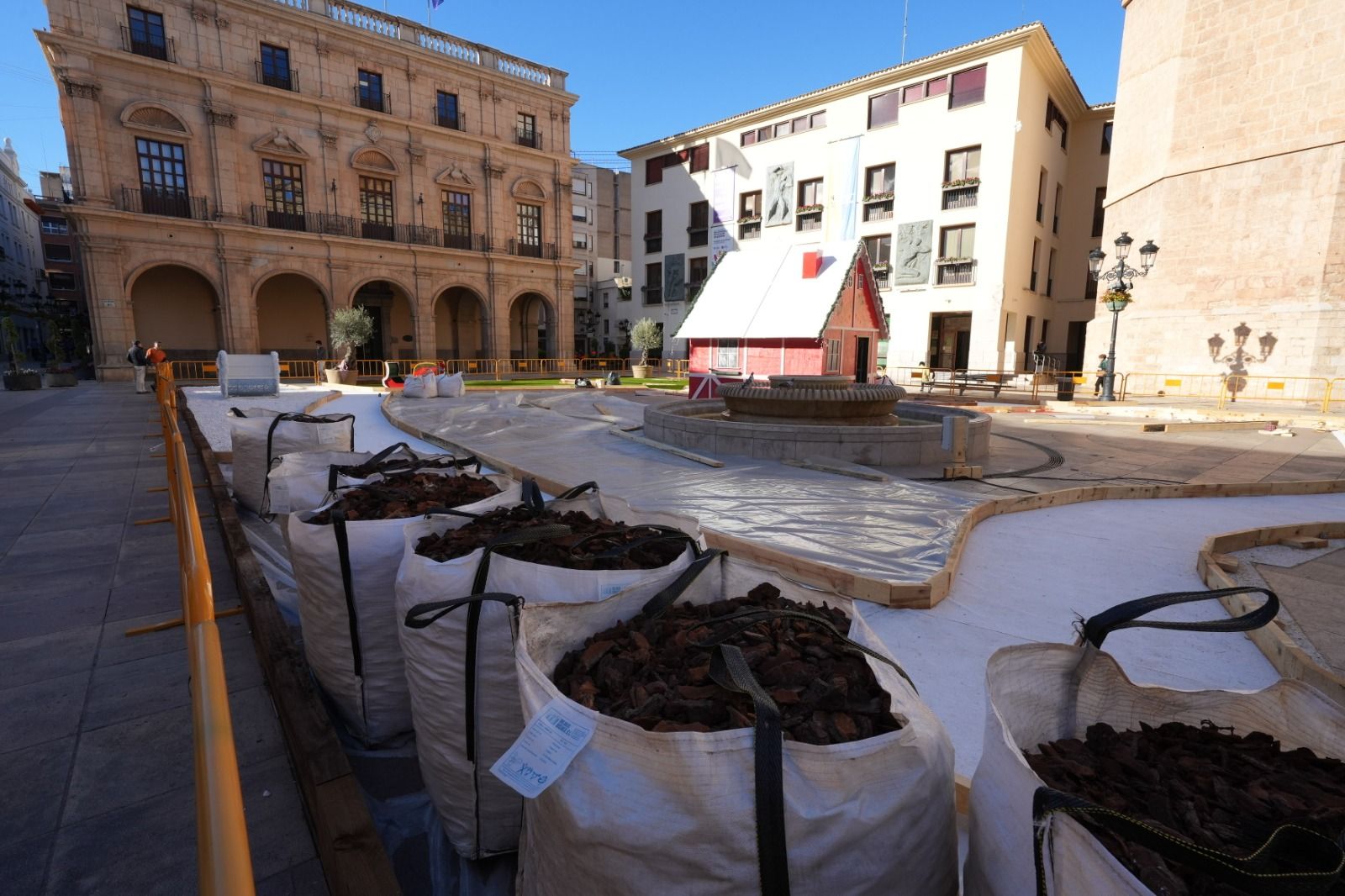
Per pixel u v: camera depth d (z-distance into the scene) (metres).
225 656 3.11
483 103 34.12
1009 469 8.35
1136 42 23.61
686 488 6.83
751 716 1.34
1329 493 6.99
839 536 5.04
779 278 17.23
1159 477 7.87
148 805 2.15
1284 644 2.98
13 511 5.65
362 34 29.88
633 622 1.82
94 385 23.11
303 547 2.60
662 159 39.41
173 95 25.61
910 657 3.14
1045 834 1.06
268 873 1.88
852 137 30.39
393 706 2.61
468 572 2.04
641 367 31.50
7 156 59.47
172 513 5.25
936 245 28.02
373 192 31.17
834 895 1.17
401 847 2.16
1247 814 1.13
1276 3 19.19
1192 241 21.33
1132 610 1.52
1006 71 25.66
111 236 24.55
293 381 27.11
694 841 1.16
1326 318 18.72
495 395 19.42
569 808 1.24
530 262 36.06
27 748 2.42
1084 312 31.48
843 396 9.26
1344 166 18.38
